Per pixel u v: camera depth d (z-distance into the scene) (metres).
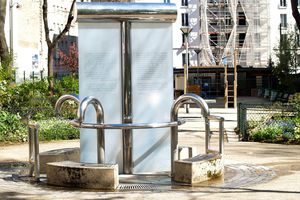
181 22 68.25
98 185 8.47
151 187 8.56
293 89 41.00
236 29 65.19
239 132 17.38
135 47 9.56
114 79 9.55
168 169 9.74
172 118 9.38
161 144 9.69
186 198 7.80
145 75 9.61
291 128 15.88
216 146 14.47
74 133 17.02
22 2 53.44
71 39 64.75
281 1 65.81
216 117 9.41
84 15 9.38
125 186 8.62
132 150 9.55
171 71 9.71
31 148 9.52
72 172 8.62
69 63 53.78
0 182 9.23
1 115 16.72
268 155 12.60
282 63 43.19
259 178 9.42
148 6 9.51
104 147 9.16
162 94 9.68
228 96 40.00
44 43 57.12
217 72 48.66
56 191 8.41
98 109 9.03
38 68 54.50
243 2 65.44
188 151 10.38
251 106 21.20
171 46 9.70
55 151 10.37
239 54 65.12
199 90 42.72
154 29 9.62
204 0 65.00
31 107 20.64
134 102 9.58
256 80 54.06
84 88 9.53
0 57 25.64
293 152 13.20
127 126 8.88
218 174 9.32
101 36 9.51
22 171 10.39
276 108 21.55
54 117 19.86
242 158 12.06
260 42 65.38
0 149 14.54
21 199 7.90
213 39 66.00
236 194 8.05
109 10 9.40
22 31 53.41
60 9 63.78
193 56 67.19
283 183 8.96
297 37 44.31
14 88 22.89
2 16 25.66
